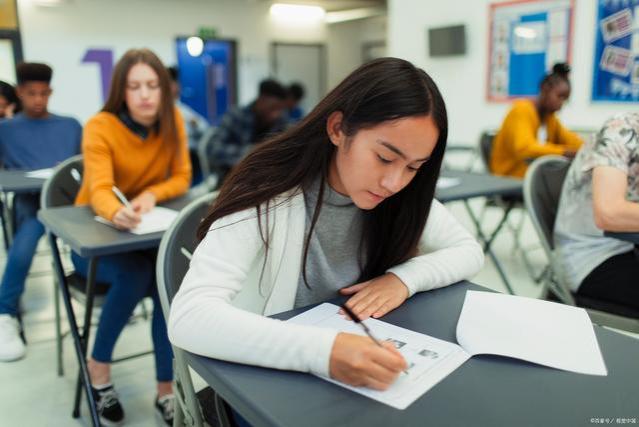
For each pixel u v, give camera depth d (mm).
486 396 634
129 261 1639
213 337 721
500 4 4695
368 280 1060
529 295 2676
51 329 2369
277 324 725
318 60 9766
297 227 931
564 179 1749
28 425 1668
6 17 6801
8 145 3002
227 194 903
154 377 1958
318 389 651
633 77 3871
